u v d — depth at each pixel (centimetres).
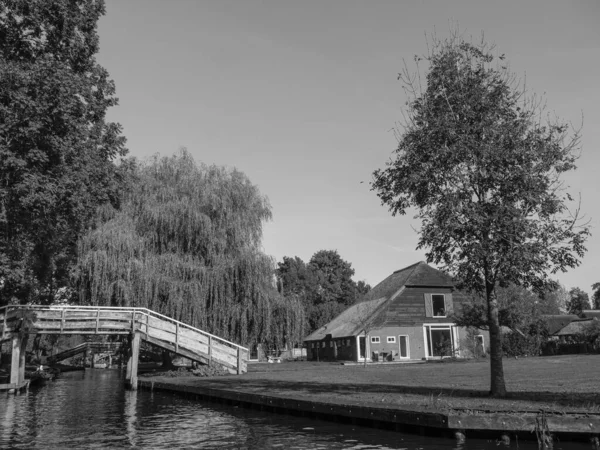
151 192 3136
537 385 1449
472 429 954
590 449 870
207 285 2970
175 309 2888
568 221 1245
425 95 1372
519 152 1244
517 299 3831
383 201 1400
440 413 969
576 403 1062
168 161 3294
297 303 3225
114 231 2920
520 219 1211
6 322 2373
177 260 2978
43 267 2673
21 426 1366
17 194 1836
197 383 2075
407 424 1028
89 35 2338
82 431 1274
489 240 1238
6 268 2139
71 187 1953
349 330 4678
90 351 6744
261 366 3797
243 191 3306
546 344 4638
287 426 1218
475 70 1356
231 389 1717
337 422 1194
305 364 4097
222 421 1361
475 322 3772
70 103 1912
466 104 1319
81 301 2944
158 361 5044
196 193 3188
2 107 1761
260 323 3033
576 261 1238
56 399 2100
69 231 2433
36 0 2117
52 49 2253
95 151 2231
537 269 1245
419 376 2033
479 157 1262
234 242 3181
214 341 2775
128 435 1204
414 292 4556
